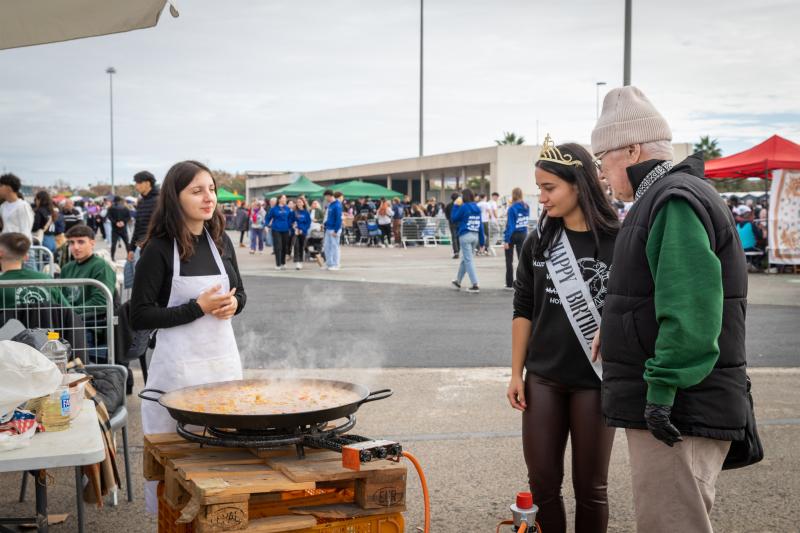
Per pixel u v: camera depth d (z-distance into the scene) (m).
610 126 2.52
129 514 3.92
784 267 16.69
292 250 20.81
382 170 49.31
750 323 9.84
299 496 2.55
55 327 4.75
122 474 4.50
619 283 2.37
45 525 2.97
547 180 2.92
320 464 2.46
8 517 3.69
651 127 2.48
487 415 5.62
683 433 2.20
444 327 9.71
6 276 5.57
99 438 2.66
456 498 4.07
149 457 2.84
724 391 2.21
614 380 2.36
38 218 12.07
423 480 2.60
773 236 16.28
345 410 2.57
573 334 2.93
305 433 2.60
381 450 2.43
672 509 2.27
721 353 2.22
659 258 2.19
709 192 2.27
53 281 4.59
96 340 5.07
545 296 3.01
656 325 2.28
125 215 21.64
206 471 2.41
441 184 48.47
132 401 6.07
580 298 2.90
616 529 3.71
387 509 2.45
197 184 3.24
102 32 3.38
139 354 5.39
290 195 34.31
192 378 3.23
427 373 7.05
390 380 6.75
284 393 2.91
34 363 2.65
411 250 26.86
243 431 2.57
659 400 2.14
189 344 3.23
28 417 2.72
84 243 6.12
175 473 2.52
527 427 3.06
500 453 4.78
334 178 55.94
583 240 2.95
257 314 10.90
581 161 2.92
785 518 3.81
